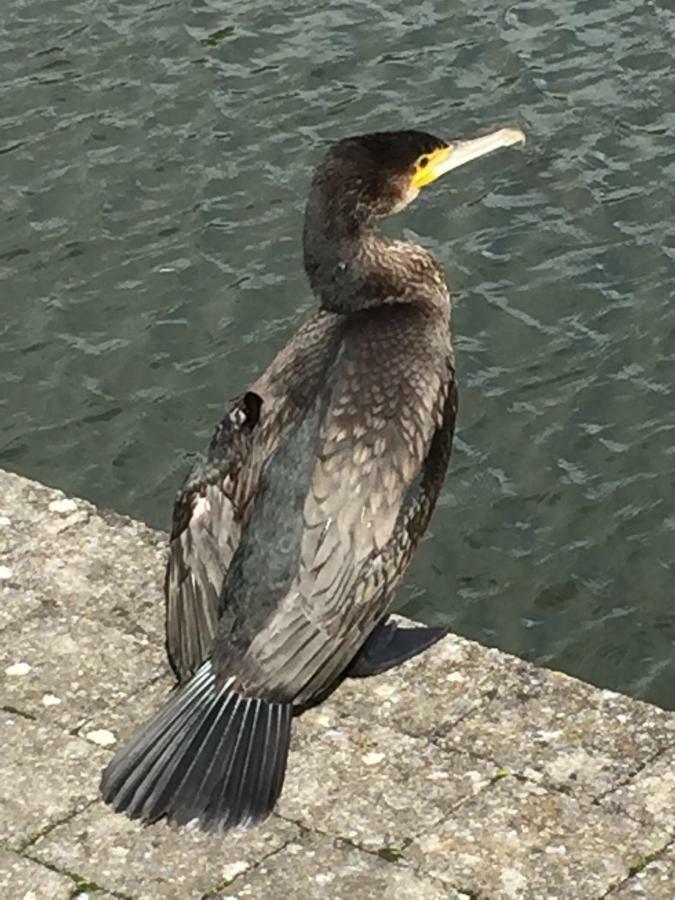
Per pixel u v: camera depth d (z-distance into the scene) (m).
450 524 12.20
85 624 7.20
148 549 7.63
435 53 17.11
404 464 5.31
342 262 5.70
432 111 16.36
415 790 6.37
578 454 12.73
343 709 6.73
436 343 5.55
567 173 15.40
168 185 15.40
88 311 14.07
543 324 13.84
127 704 6.79
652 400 13.15
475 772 6.46
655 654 11.37
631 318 13.86
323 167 5.80
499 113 16.28
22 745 6.57
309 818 6.25
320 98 16.53
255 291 14.22
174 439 12.99
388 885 6.00
